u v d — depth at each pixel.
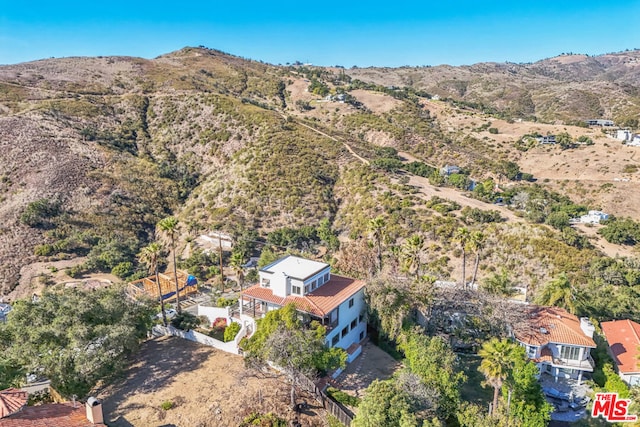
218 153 113.44
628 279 65.25
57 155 97.94
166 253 81.50
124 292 47.09
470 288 48.34
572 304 46.12
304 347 32.69
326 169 104.56
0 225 76.50
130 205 91.38
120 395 35.34
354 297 42.81
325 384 35.69
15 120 107.38
